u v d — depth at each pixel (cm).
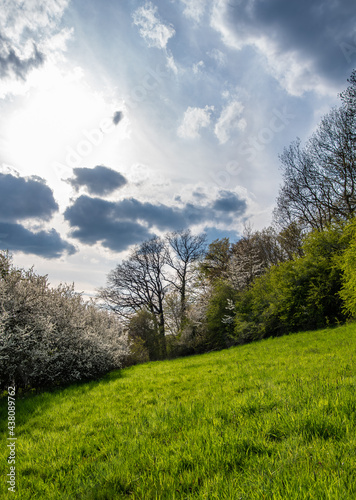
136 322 2591
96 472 270
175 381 771
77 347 924
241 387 543
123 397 633
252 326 1961
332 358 688
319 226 2192
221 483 212
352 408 304
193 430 332
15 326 749
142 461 276
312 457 223
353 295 1284
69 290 1074
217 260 3384
